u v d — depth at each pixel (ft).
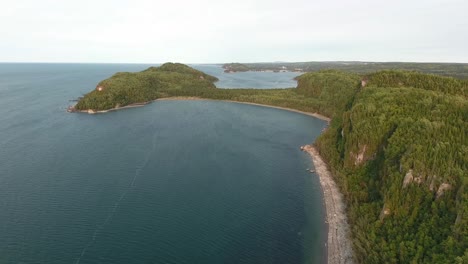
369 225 240.94
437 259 185.57
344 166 352.28
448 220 209.97
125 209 284.41
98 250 230.48
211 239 246.88
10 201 291.58
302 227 265.54
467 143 259.80
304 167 394.52
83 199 299.38
